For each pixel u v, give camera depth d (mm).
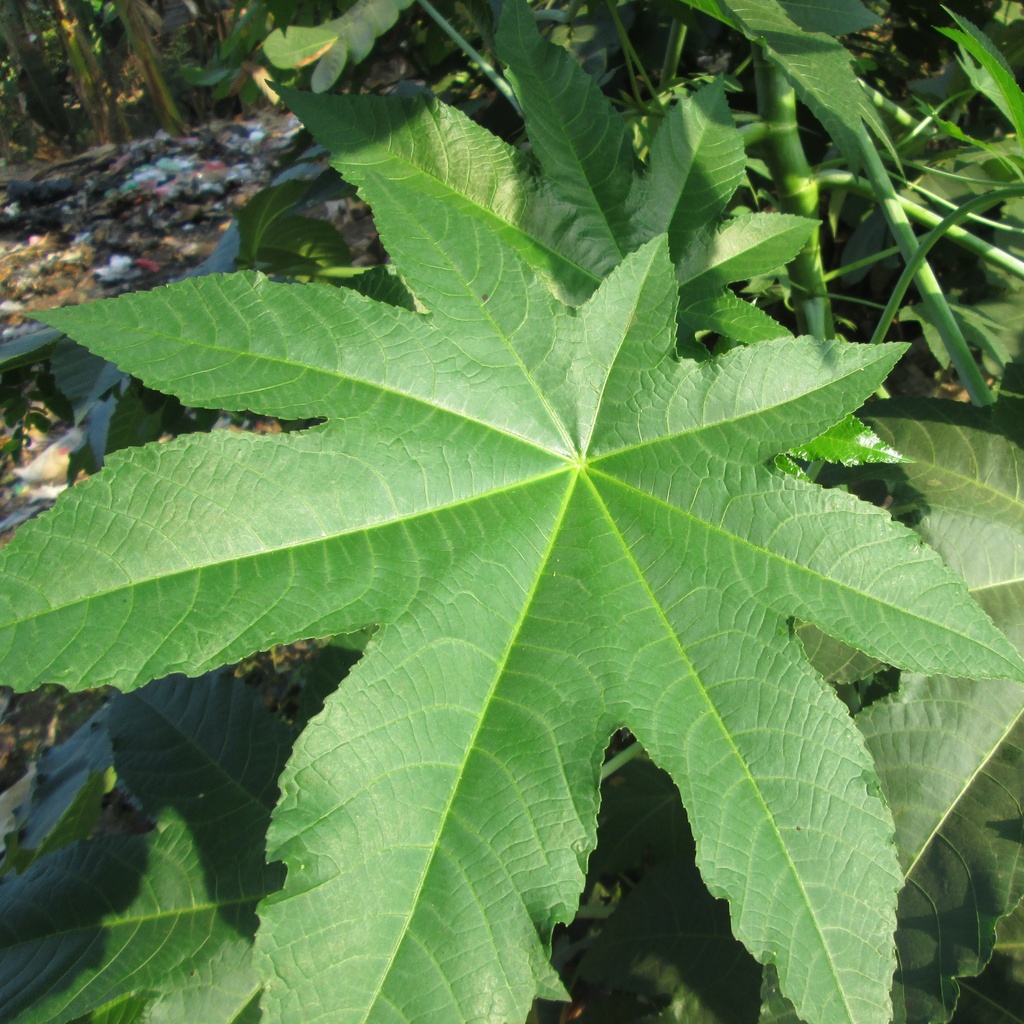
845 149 514
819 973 320
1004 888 436
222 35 2580
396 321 405
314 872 312
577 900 320
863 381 399
